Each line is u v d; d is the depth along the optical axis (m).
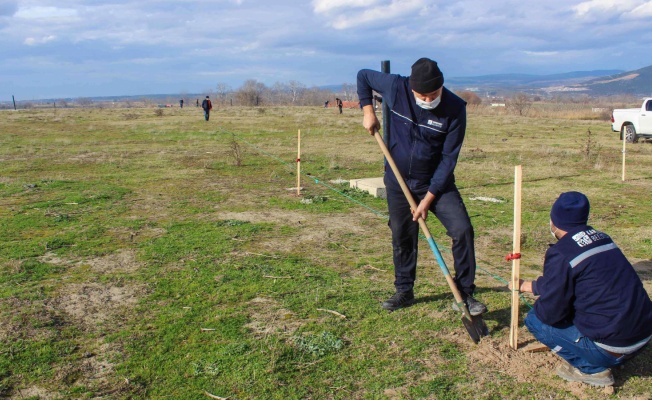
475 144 20.81
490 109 53.25
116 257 6.74
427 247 7.27
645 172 13.72
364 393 3.76
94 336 4.62
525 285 4.11
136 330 4.73
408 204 4.77
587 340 3.63
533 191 11.27
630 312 3.46
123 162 15.46
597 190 11.39
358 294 5.46
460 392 3.74
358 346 4.40
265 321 4.86
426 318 4.88
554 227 3.77
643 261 6.77
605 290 3.47
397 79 4.53
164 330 4.71
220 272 6.14
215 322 4.85
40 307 5.20
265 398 3.71
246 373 4.01
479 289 5.65
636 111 20.66
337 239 7.55
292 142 21.23
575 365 3.83
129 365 4.15
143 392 3.80
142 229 8.06
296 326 4.76
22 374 4.03
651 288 5.77
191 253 6.88
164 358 4.25
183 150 18.45
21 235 7.74
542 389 3.77
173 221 8.55
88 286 5.76
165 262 6.53
